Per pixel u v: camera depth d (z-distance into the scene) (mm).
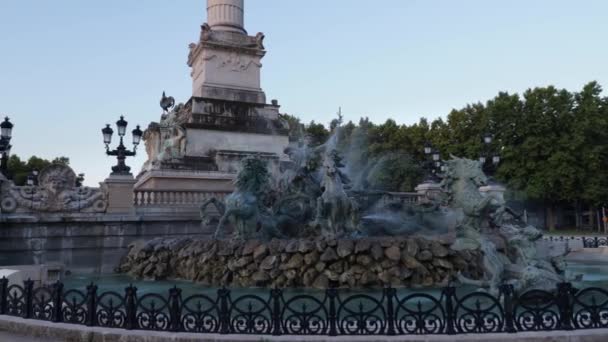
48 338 7988
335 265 14164
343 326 7516
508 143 54188
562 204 60781
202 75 34625
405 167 57250
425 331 7223
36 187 21656
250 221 17297
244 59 35188
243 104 34375
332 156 17609
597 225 57906
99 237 22234
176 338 7242
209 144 32531
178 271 17516
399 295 12602
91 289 8195
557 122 51688
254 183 18000
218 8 35344
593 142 52188
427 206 21844
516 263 13195
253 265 14906
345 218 16766
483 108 57375
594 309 7555
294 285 14266
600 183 51750
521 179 52812
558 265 13906
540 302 7918
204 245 16781
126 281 17766
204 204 19891
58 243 21438
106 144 23938
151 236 23219
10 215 20766
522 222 18891
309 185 20031
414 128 63438
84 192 22594
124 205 23125
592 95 51906
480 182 16250
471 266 14812
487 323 7852
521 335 7008
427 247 14609
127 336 7422
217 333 7406
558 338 6977
